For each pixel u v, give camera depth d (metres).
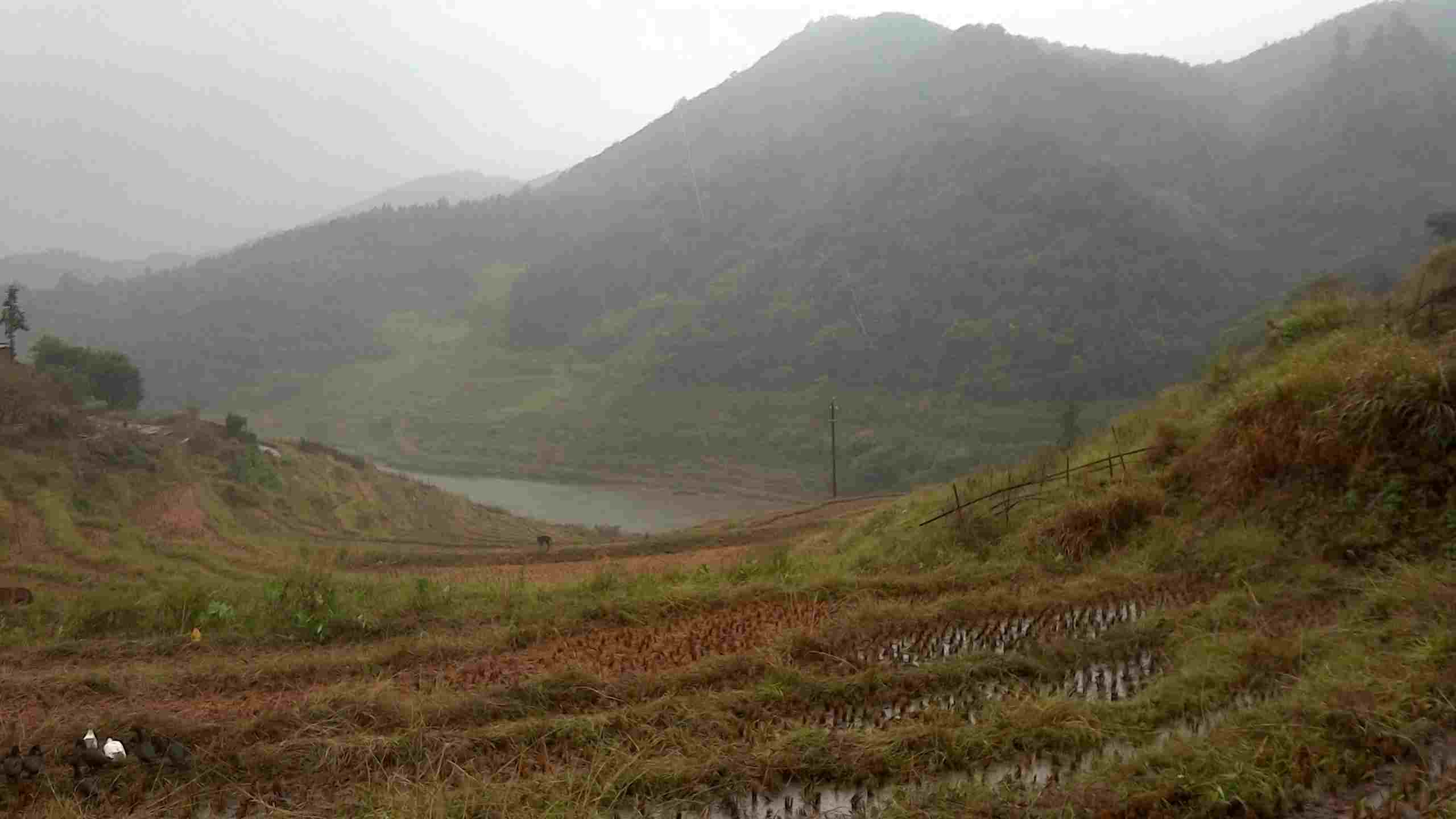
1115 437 11.73
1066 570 7.35
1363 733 3.63
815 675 5.14
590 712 4.78
